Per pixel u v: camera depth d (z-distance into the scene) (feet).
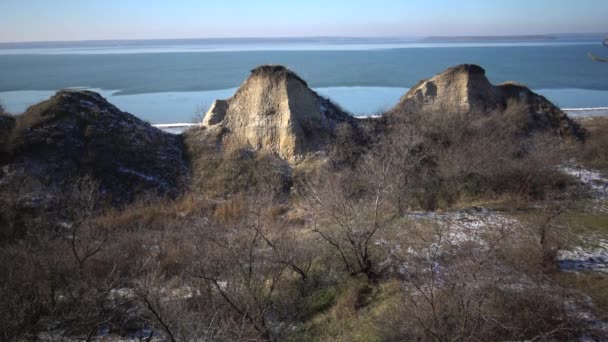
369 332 35.63
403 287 40.06
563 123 100.89
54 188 65.77
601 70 335.47
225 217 61.57
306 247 47.19
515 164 71.00
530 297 34.65
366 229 45.60
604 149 89.10
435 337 28.55
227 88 234.99
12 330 34.14
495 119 89.45
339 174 64.85
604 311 36.01
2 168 66.28
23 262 42.52
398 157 69.97
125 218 61.31
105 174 71.46
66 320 37.65
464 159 70.90
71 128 75.41
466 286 31.83
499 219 57.52
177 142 86.17
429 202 66.13
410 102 100.83
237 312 35.58
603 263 45.65
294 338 37.22
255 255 42.65
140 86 244.63
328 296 42.65
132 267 45.19
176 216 63.67
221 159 80.07
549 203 58.03
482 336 29.09
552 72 319.27
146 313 37.19
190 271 40.91
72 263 44.19
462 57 509.76
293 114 81.76
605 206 63.46
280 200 69.92
